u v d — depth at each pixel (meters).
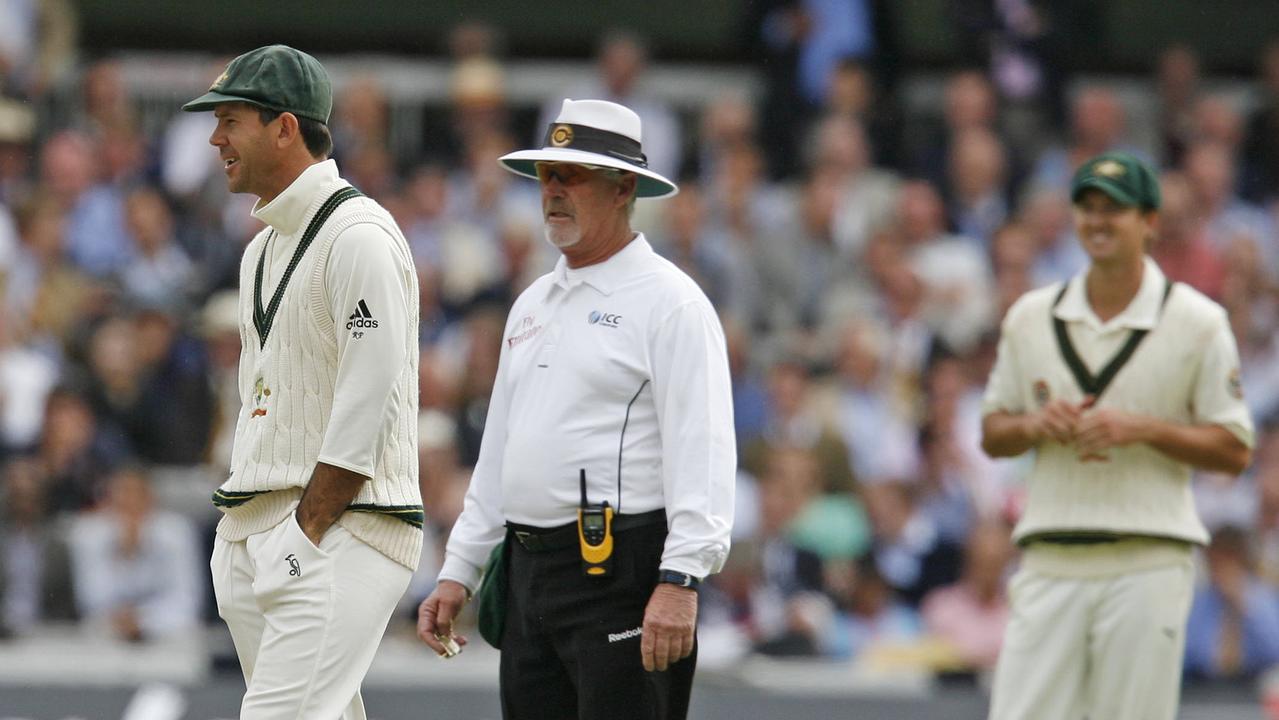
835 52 52.50
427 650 35.62
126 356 41.25
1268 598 39.03
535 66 55.62
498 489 20.06
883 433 42.94
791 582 38.09
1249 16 58.16
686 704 19.02
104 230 46.25
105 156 48.28
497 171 49.00
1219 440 23.11
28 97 49.81
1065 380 23.91
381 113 51.66
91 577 37.50
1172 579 23.31
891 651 36.84
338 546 18.17
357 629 18.22
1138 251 23.67
